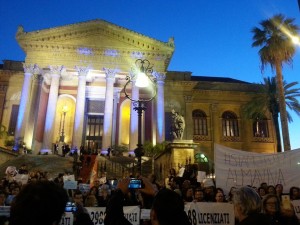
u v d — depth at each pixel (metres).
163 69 38.44
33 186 1.76
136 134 35.28
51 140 34.50
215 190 8.30
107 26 38.66
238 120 46.34
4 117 40.19
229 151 10.48
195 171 12.71
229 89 47.44
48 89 40.28
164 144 30.12
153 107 37.88
